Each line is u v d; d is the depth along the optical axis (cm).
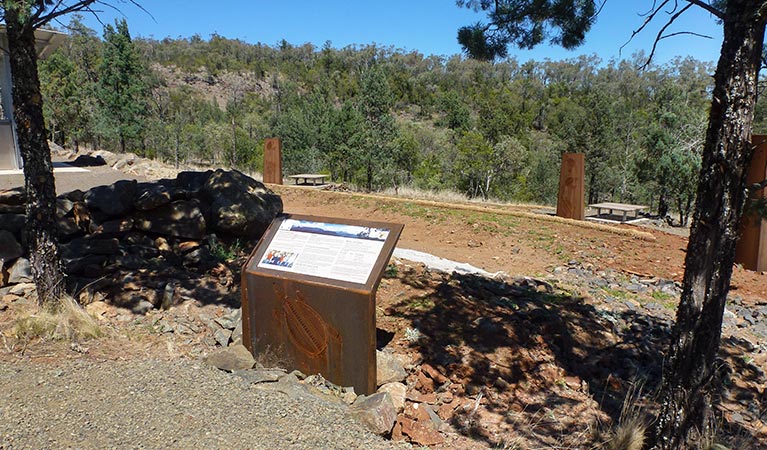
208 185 643
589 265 795
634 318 583
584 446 350
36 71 413
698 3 321
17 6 364
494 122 4438
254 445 281
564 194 1069
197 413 307
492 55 538
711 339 325
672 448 337
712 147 310
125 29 2909
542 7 488
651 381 454
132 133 2948
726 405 434
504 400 398
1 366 346
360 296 349
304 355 377
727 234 312
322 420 316
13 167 855
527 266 777
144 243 571
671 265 826
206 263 550
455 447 335
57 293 426
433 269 646
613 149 3472
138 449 266
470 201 1388
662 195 1391
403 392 373
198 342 427
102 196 566
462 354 438
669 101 1481
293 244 392
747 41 295
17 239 505
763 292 740
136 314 455
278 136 3778
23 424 276
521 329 485
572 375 448
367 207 1150
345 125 2972
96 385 331
